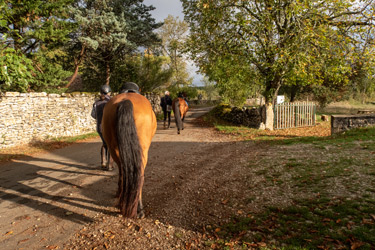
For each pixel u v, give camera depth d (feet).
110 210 13.52
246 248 9.40
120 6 68.59
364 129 29.04
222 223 11.52
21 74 25.86
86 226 11.93
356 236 9.06
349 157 18.53
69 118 41.91
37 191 16.58
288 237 9.70
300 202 12.48
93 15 61.41
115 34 63.21
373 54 35.06
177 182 17.66
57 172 20.99
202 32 45.44
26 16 38.34
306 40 37.11
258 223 11.02
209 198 14.49
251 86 65.82
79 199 15.10
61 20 42.65
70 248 10.20
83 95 45.42
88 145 33.94
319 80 40.73
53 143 34.86
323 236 9.41
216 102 161.27
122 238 10.78
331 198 12.37
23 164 24.03
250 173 18.02
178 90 100.42
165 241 10.48
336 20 40.45
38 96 36.35
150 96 79.77
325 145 23.59
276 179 16.05
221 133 41.11
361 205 11.18
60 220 12.57
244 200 13.65
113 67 80.33
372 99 125.39
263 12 39.06
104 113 12.17
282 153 22.72
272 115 45.70
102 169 21.52
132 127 10.45
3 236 11.18
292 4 34.50
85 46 64.34
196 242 10.25
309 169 17.06
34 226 12.03
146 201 14.64
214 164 21.81
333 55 38.40
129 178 10.19
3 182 18.66
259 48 42.29
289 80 42.24
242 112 51.13
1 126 31.24
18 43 40.27
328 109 95.20
